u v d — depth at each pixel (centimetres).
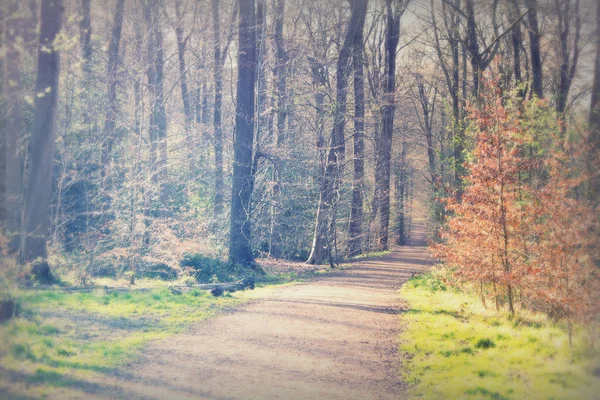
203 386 748
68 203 1961
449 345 1017
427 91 4181
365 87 3634
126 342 973
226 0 3162
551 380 793
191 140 2880
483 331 1128
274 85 3075
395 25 3622
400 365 905
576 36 1873
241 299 1570
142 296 1428
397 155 4569
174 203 2406
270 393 729
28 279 1421
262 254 2989
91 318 1138
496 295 1335
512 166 1226
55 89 1543
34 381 719
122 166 1966
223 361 883
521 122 1288
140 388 725
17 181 1503
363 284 2097
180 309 1325
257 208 2769
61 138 1994
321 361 907
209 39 3178
